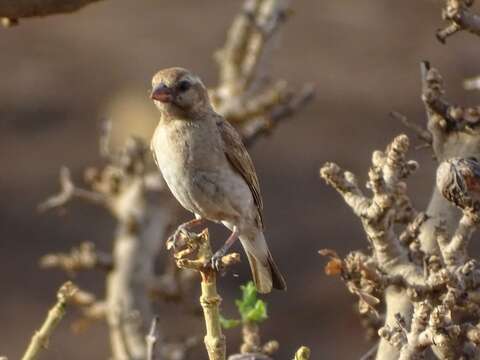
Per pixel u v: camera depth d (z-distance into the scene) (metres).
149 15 26.77
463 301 5.34
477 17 5.83
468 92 23.19
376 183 5.71
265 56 9.62
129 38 25.80
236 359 5.83
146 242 8.86
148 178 9.12
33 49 25.23
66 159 22.05
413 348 5.20
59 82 24.17
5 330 18.17
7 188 21.31
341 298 18.09
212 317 5.05
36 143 22.66
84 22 26.31
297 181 21.34
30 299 18.84
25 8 5.81
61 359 16.64
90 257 8.84
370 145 22.38
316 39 25.52
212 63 25.05
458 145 6.05
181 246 5.21
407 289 5.56
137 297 8.70
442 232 5.46
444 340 5.08
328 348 17.39
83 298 8.73
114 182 9.12
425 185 19.50
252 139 9.27
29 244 19.98
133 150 9.11
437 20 25.91
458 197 5.32
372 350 6.46
